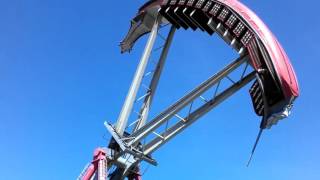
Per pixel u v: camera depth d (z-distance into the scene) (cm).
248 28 4809
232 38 4988
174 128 5106
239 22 4891
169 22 5744
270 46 4653
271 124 4691
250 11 4938
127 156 5362
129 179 5428
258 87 4869
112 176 5419
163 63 5759
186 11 5391
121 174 5312
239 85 4869
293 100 4544
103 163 5038
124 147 5062
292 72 4619
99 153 5125
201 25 5331
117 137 5172
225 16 4994
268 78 4662
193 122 5062
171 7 5572
